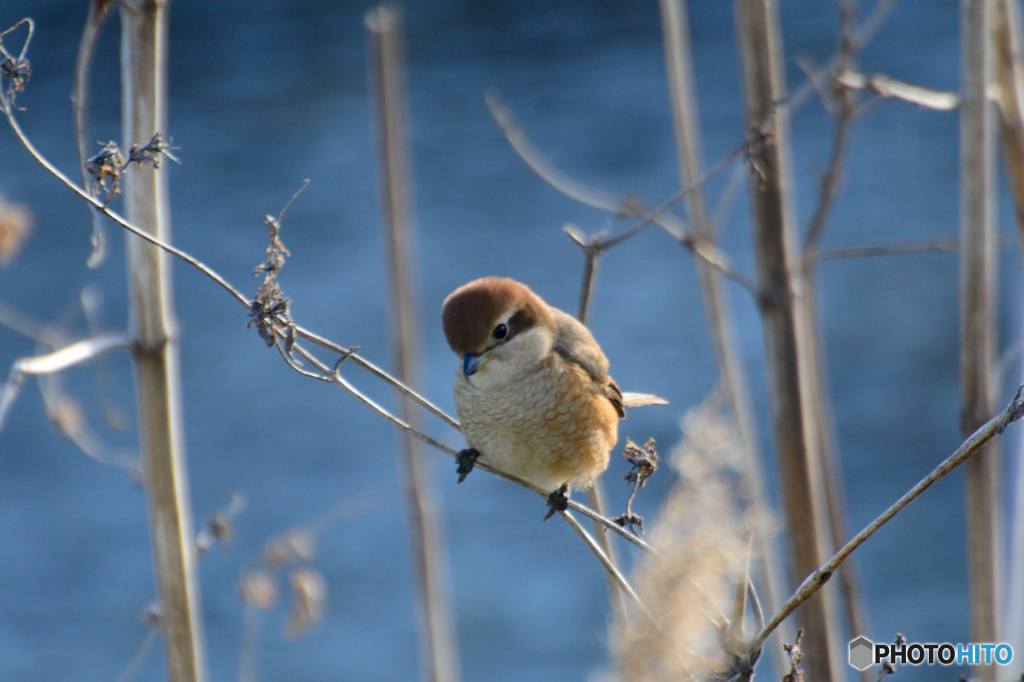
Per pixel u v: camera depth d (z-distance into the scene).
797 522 5.51
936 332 16.88
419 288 18.34
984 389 5.38
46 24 25.27
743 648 3.24
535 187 21.34
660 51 26.66
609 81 25.31
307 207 20.72
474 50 27.66
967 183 5.44
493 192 21.39
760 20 5.62
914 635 11.45
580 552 13.05
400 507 13.96
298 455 14.91
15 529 13.80
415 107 24.94
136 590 12.89
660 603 2.75
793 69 24.75
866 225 19.41
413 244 19.70
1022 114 5.64
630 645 2.75
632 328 17.11
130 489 14.45
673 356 16.30
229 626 12.34
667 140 22.67
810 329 6.40
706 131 22.70
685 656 2.78
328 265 18.97
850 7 5.97
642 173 21.52
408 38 28.33
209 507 14.05
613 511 13.16
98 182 3.95
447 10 29.92
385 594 12.61
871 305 17.83
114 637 12.20
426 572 7.16
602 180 21.38
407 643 11.94
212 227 20.38
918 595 11.98
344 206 20.80
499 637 11.90
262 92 25.22
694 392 15.35
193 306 18.34
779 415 5.57
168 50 27.45
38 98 23.45
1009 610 5.58
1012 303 16.42
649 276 18.45
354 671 11.63
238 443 15.30
